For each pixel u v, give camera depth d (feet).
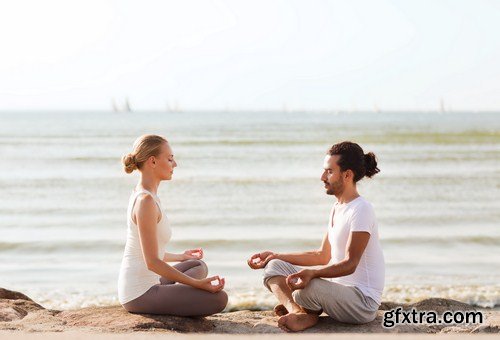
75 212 55.52
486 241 41.88
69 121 352.28
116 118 443.73
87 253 38.06
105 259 36.32
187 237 43.62
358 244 15.79
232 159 107.65
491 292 28.07
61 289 29.32
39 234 44.47
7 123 309.22
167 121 351.67
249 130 215.92
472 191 70.64
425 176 84.58
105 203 60.90
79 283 30.48
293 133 193.06
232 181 77.82
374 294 16.33
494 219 52.34
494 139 161.68
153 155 16.26
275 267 17.29
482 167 97.09
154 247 16.01
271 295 27.48
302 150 125.59
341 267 15.70
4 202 61.46
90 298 27.73
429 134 180.86
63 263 35.19
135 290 16.55
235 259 36.17
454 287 28.96
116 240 41.78
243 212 56.08
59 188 71.36
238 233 45.62
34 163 99.60
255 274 31.86
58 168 92.99
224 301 16.76
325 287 16.01
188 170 91.20
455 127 251.39
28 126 261.44
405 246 40.29
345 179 16.21
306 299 16.26
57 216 53.36
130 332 14.96
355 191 16.46
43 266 34.35
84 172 87.76
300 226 49.03
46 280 31.12
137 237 16.43
